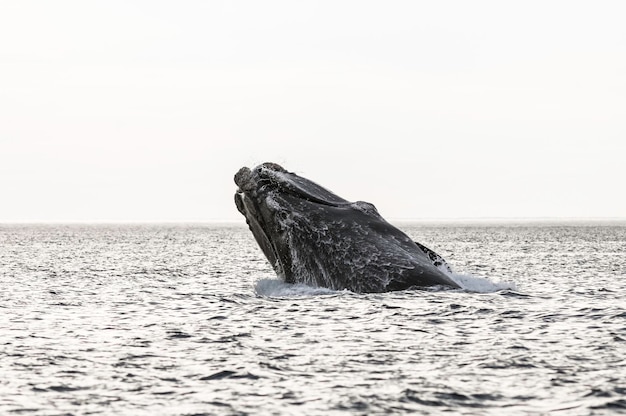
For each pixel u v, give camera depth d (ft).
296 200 180.04
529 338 138.10
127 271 343.05
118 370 118.52
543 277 285.02
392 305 166.91
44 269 356.38
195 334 148.25
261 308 175.32
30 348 136.15
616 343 132.36
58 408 98.78
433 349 130.00
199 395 104.17
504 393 102.89
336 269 176.65
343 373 114.52
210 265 392.06
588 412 94.27
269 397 102.73
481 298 180.24
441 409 96.43
